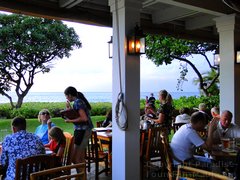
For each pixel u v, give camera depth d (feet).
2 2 12.46
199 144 11.17
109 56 13.44
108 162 15.79
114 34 12.75
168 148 11.24
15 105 35.24
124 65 12.23
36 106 39.37
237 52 15.57
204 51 32.73
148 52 29.27
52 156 8.96
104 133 15.87
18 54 31.30
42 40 31.40
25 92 33.53
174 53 30.50
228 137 13.16
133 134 12.35
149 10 17.48
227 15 15.61
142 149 14.70
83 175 7.30
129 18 12.30
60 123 34.12
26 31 30.50
